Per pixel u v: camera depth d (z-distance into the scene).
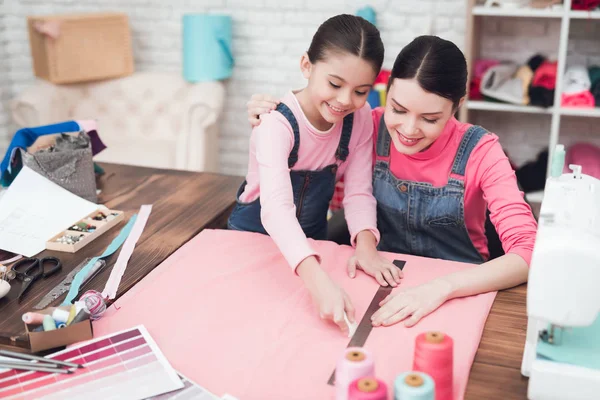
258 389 1.00
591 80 3.00
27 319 1.14
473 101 3.10
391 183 1.64
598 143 3.34
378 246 1.75
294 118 1.51
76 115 3.51
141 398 0.98
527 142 3.44
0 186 1.86
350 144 1.62
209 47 3.39
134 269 1.40
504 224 1.42
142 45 3.84
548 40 3.25
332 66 1.32
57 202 1.67
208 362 1.07
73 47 3.35
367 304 1.26
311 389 1.00
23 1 3.86
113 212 1.67
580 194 1.08
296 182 1.61
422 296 1.23
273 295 1.28
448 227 1.62
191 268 1.39
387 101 1.39
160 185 1.94
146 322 1.19
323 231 1.78
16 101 3.34
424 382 0.88
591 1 2.81
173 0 3.72
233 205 1.80
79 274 1.35
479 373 1.05
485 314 1.21
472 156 1.54
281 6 3.58
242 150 3.90
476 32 3.15
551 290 0.93
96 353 1.09
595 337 1.02
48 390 1.00
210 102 3.27
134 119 3.55
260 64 3.71
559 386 0.95
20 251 1.48
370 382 0.86
